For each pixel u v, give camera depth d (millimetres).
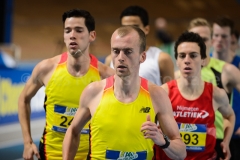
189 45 6754
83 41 6980
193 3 41562
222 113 7223
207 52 8305
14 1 34875
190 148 6832
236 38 10656
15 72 15594
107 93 5371
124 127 5285
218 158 7934
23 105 7555
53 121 7328
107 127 5312
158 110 5402
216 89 6828
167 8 40406
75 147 5977
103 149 5395
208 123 6789
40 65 7309
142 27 8984
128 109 5297
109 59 9656
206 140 6824
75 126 5766
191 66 6707
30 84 7477
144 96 5340
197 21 9320
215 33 9758
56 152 7418
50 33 33750
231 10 42219
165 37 27250
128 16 8945
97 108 5379
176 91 6863
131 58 5109
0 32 23625
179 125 6836
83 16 7012
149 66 8586
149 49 8758
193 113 6789
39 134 14633
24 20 33906
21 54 29859
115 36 5148
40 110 16547
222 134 8008
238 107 9203
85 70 7121
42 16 35094
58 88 7180
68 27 6980
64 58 7234
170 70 8703
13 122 15539
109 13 38031
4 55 17109
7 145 13289
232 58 10047
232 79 8219
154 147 6586
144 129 4977
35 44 31844
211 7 41844
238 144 9281
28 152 7277
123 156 5363
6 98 15102
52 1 36812
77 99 7160
